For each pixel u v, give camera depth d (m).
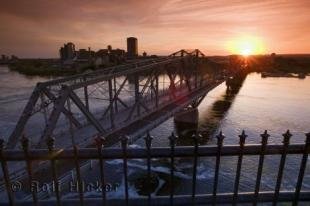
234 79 109.94
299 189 3.75
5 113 57.09
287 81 134.38
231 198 3.79
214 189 3.68
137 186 25.34
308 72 184.62
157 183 26.52
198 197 3.78
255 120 54.31
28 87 97.75
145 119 30.09
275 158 31.38
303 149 3.41
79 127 24.45
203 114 61.25
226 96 86.81
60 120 43.16
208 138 44.06
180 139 43.22
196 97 46.16
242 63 165.75
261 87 109.94
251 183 26.56
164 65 37.97
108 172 27.73
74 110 55.06
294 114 58.69
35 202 3.56
